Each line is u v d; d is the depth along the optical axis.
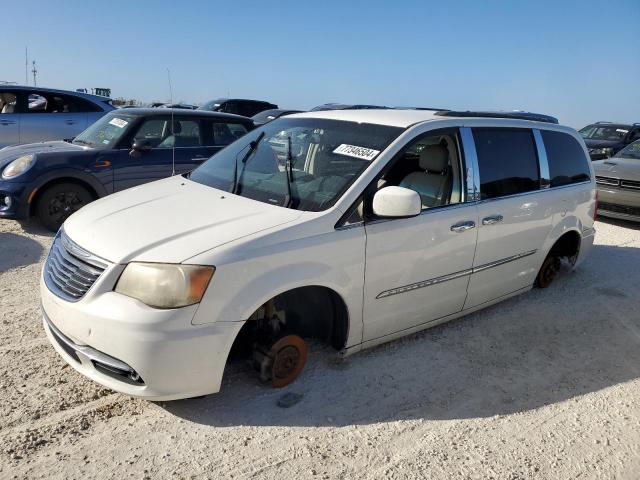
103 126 7.25
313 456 2.74
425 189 3.65
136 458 2.63
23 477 2.46
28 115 9.33
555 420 3.18
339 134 3.77
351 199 3.21
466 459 2.79
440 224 3.64
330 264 3.09
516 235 4.30
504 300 4.75
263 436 2.86
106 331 2.64
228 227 2.94
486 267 4.11
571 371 3.78
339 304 3.30
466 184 3.89
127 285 2.68
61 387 3.17
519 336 4.25
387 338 3.66
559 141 4.88
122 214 3.23
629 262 6.44
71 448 2.67
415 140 3.58
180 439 2.79
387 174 3.46
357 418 3.07
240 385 3.27
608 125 18.09
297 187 3.40
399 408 3.19
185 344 2.65
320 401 3.19
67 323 2.79
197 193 3.58
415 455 2.80
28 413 2.90
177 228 2.95
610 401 3.42
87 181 6.49
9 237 6.12
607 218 8.98
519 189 4.35
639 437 3.06
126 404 3.05
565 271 5.48
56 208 6.46
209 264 2.68
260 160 3.87
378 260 3.32
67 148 6.74
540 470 2.75
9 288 4.63
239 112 18.27
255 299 2.81
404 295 3.57
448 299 3.92
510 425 3.11
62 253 3.07
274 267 2.88
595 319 4.68
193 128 7.38
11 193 6.14
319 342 3.83
